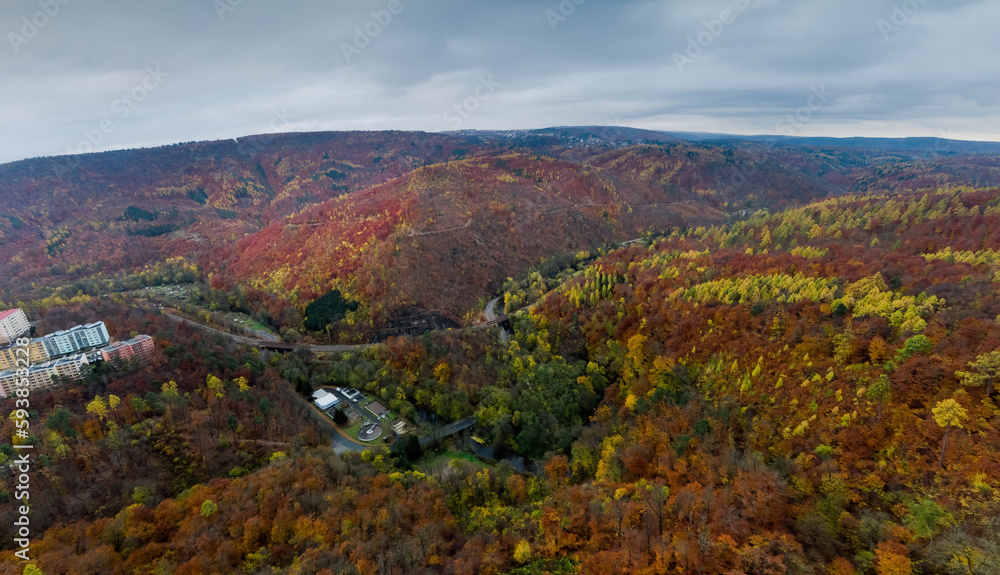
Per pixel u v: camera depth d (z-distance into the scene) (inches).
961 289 5246.1
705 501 3454.7
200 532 3617.1
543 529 3686.0
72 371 5349.4
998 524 2719.0
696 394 5605.3
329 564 3346.5
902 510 3070.9
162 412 5187.0
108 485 4256.9
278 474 4379.9
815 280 6461.6
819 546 2955.2
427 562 3440.0
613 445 4972.9
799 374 5027.1
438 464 5467.5
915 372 4153.5
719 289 7032.5
